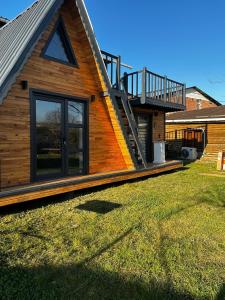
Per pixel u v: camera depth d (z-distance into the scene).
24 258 3.02
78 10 6.65
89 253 3.15
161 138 12.32
